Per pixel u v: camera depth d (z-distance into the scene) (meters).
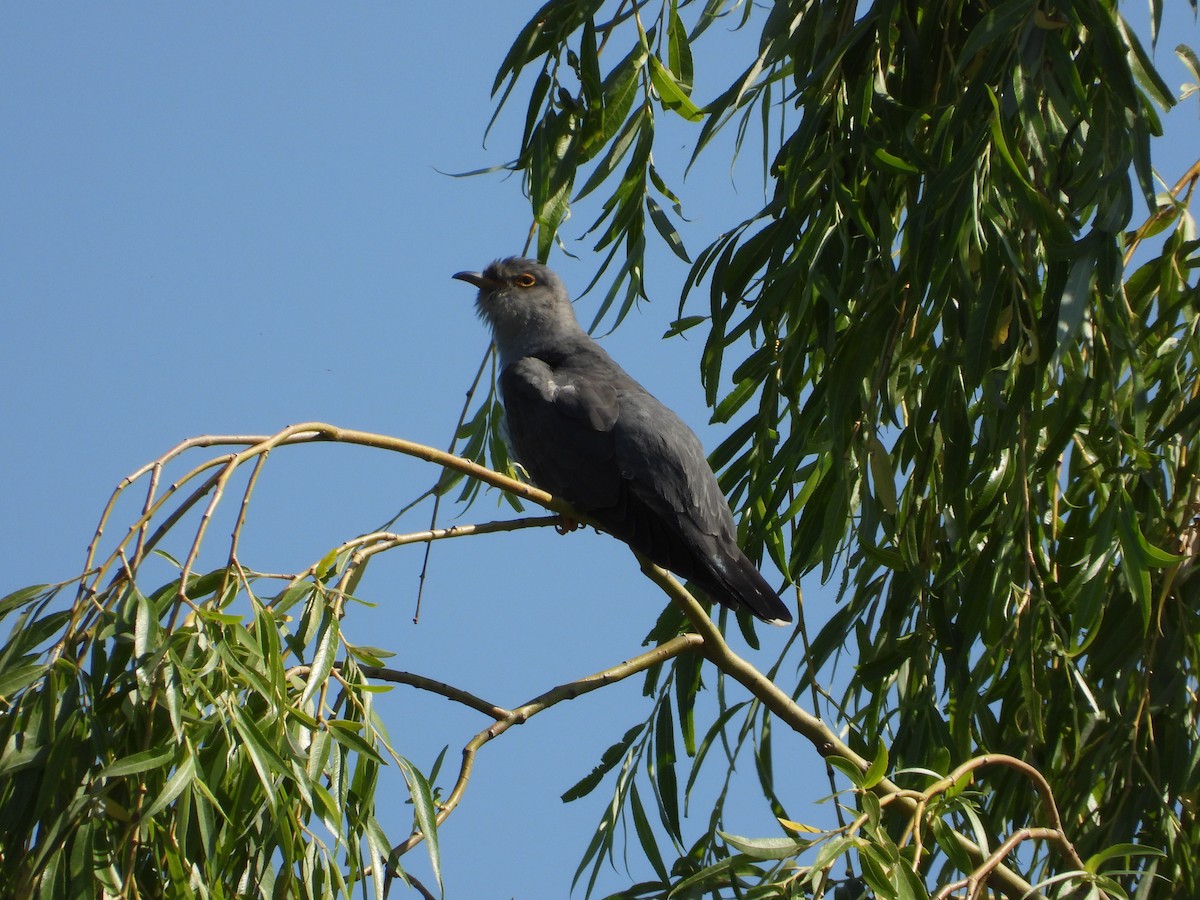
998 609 9.19
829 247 9.58
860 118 9.51
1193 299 9.51
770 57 9.59
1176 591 9.33
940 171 9.05
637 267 10.28
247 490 6.93
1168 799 8.96
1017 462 8.97
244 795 6.59
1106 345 8.88
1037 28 8.73
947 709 10.34
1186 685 9.12
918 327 9.59
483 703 8.19
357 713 7.20
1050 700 9.42
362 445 7.76
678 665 10.30
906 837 7.14
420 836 7.12
